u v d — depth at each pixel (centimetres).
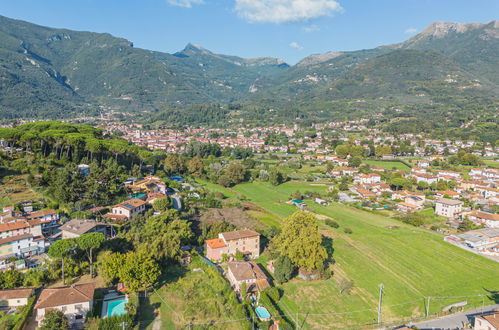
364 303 9031
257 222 14700
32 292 8006
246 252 11238
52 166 16175
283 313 8350
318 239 10212
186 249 11156
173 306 8231
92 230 10981
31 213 11456
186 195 17725
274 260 10769
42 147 18350
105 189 14550
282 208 17538
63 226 11050
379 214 17188
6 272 8312
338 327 8019
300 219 10925
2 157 15875
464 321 8400
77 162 17950
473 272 10944
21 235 10019
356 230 14362
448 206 16912
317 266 10019
